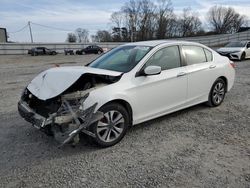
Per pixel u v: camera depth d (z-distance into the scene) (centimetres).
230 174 352
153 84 483
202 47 615
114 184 333
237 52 1720
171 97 522
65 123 389
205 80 595
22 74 1376
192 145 440
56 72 467
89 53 4466
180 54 552
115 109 433
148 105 484
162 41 561
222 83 650
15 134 491
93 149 429
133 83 457
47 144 448
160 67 471
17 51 4791
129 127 477
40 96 418
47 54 4256
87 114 397
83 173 359
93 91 416
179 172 358
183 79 539
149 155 407
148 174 354
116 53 555
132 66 479
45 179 346
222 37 6041
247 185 329
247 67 1421
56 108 411
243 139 463
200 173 355
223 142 451
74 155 409
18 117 588
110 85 436
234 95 773
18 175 356
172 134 487
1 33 6216
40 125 409
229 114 597
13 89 916
